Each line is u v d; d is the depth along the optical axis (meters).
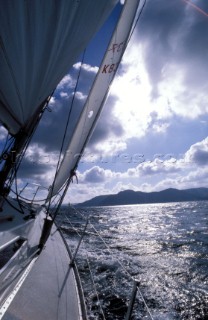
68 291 3.12
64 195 3.56
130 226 31.36
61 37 2.50
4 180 3.08
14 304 2.23
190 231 25.12
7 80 2.20
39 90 2.52
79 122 4.80
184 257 14.02
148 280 9.90
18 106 2.46
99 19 3.09
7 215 3.00
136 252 14.89
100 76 5.06
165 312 7.40
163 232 25.19
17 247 2.90
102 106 4.60
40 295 2.69
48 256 4.17
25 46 2.17
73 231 19.94
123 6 5.49
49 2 2.24
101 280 8.91
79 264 10.49
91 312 6.76
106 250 13.76
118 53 5.05
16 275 2.48
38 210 5.69
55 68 2.57
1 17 1.92
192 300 8.25
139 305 7.70
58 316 2.44
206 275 10.69
